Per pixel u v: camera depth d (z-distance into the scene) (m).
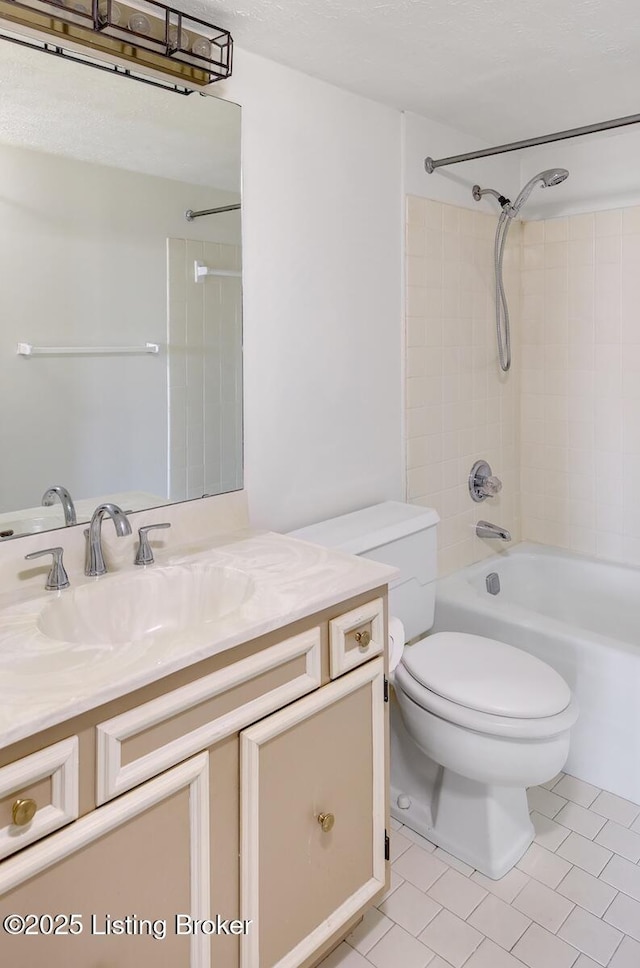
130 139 1.50
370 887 1.50
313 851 1.34
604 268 2.66
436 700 1.69
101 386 1.50
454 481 2.60
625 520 2.74
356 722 1.43
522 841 1.81
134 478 1.58
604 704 2.05
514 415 2.95
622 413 2.69
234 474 1.79
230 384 1.75
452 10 1.51
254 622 1.17
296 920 1.32
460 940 1.54
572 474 2.87
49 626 1.26
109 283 1.49
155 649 1.07
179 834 1.09
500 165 2.70
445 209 2.41
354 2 1.46
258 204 1.77
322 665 1.34
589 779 2.11
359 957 1.50
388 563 1.96
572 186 2.69
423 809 1.93
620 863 1.77
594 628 2.77
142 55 1.46
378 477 2.25
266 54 1.73
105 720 0.98
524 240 2.89
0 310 1.33
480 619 2.31
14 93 1.31
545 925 1.58
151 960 1.07
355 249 2.06
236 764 1.18
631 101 2.12
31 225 1.36
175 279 1.61
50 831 0.93
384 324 2.21
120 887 1.02
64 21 1.32
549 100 2.10
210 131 1.64
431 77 1.90
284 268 1.85
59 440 1.44
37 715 0.88
